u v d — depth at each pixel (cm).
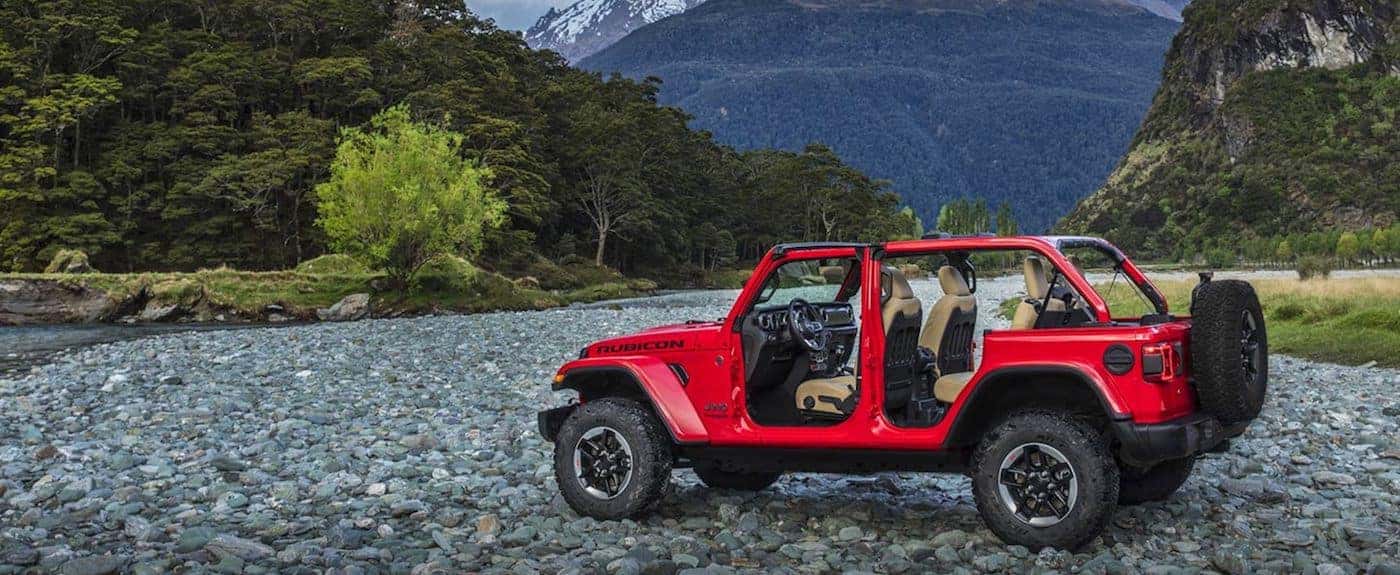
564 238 10750
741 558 647
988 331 636
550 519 741
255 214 8038
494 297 5628
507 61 12738
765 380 729
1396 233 18912
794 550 654
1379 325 2194
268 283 5038
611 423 741
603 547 674
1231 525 698
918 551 632
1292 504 775
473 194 5500
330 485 880
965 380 681
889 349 680
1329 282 3609
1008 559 614
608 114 11938
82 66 8469
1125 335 597
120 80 8625
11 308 4434
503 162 9181
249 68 8875
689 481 895
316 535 729
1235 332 605
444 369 1978
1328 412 1247
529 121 10838
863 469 694
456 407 1420
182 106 8631
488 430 1214
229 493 849
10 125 8106
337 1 9969
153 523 760
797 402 727
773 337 723
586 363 779
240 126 9388
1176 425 592
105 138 8512
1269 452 973
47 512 801
